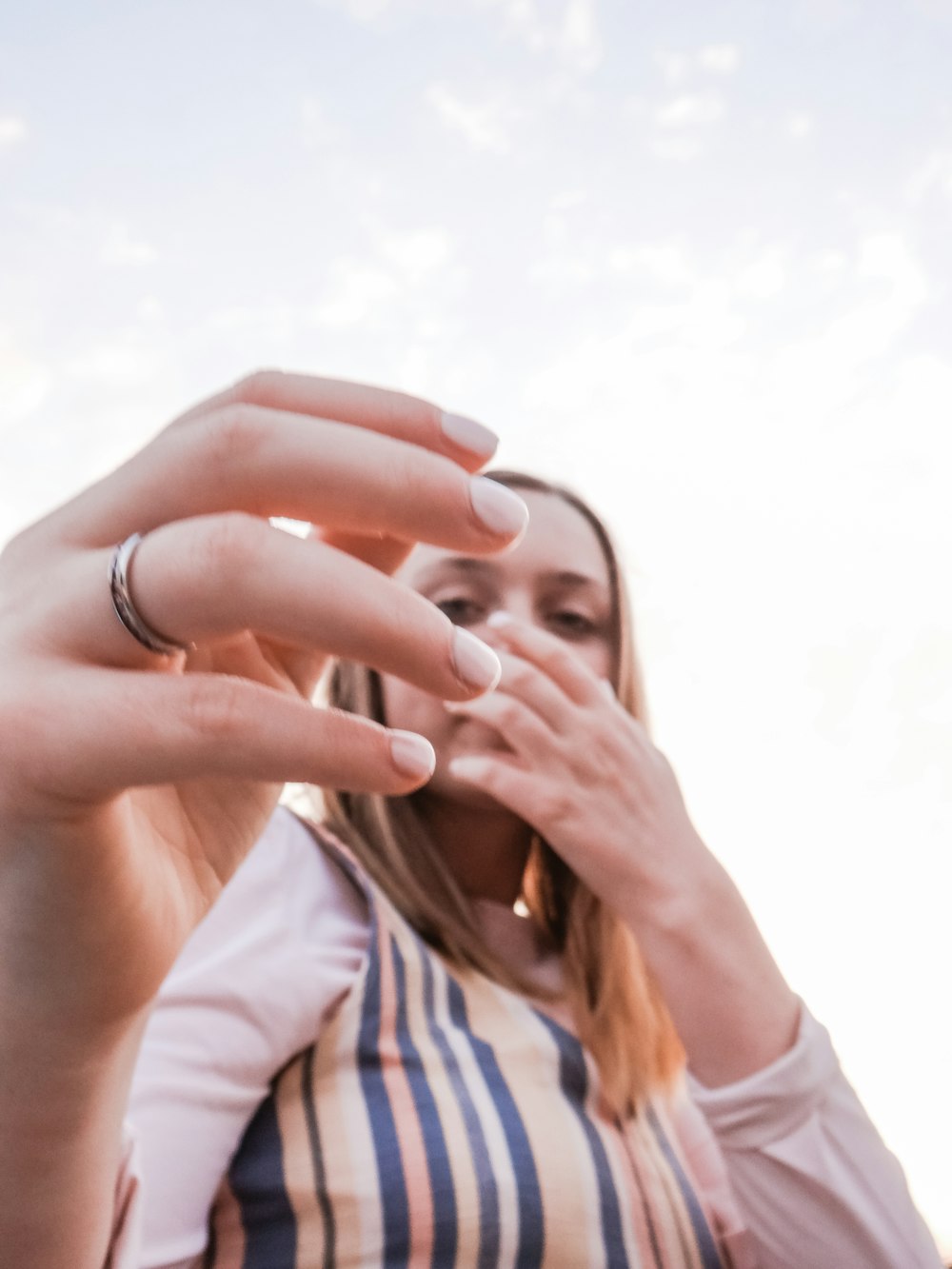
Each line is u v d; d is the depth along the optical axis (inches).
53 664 7.5
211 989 17.5
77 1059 8.4
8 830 7.5
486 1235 16.3
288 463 7.7
